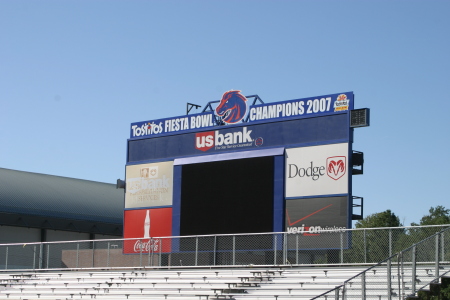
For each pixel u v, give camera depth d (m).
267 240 26.62
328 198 25.72
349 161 25.53
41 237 54.41
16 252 46.81
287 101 27.88
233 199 28.12
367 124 25.50
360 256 24.02
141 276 28.39
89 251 35.75
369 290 19.91
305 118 27.08
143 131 32.47
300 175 26.64
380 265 21.05
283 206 26.77
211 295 23.92
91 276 30.05
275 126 27.86
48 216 54.44
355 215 25.62
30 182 58.06
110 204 61.84
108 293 27.34
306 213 26.14
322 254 25.17
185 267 27.80
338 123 26.14
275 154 27.33
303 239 25.78
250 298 23.12
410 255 22.36
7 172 58.31
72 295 28.38
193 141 30.38
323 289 22.16
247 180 27.94
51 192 57.91
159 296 25.78
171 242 28.83
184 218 29.50
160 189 30.94
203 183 29.23
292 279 23.80
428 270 20.30
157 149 31.64
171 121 31.52
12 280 32.19
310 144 26.59
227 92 29.78
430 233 22.16
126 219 31.97
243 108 29.17
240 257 27.38
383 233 23.14
